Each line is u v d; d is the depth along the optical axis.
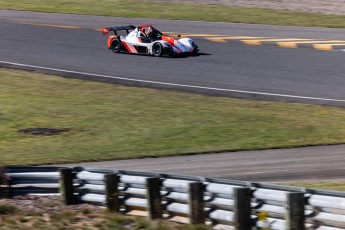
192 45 107.69
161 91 89.38
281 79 91.56
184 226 42.09
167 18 140.00
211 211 42.03
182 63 102.38
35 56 110.75
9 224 44.75
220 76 94.56
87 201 49.19
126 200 46.72
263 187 39.88
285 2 151.50
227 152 63.00
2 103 86.81
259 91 86.81
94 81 96.06
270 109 78.88
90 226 43.84
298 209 36.84
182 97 86.00
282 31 125.31
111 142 68.38
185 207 43.28
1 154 65.50
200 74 96.12
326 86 87.25
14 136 72.69
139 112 79.88
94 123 76.38
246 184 40.62
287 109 78.50
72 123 76.81
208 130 70.88
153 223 42.59
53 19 140.88
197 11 145.62
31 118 79.69
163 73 97.62
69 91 91.56
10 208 47.88
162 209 44.50
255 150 63.25
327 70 95.00
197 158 61.19
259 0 154.12
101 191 48.31
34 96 89.75
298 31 125.06
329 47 109.75
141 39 108.50
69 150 66.06
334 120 73.00
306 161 58.25
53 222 44.81
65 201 49.16
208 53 108.44
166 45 105.94
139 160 61.59
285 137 67.19
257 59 103.12
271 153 61.81
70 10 150.25
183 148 64.69
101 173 48.44
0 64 106.94
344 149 62.19
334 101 80.75
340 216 36.03
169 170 57.19
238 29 127.94
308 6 146.88
